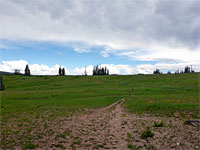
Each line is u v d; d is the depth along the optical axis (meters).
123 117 18.64
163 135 11.50
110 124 15.28
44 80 100.25
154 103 25.58
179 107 21.88
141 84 67.31
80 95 42.16
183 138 10.87
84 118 18.20
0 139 10.80
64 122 15.95
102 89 55.06
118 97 37.66
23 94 46.91
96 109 25.02
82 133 12.18
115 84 71.12
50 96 41.34
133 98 34.94
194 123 14.42
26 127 13.99
